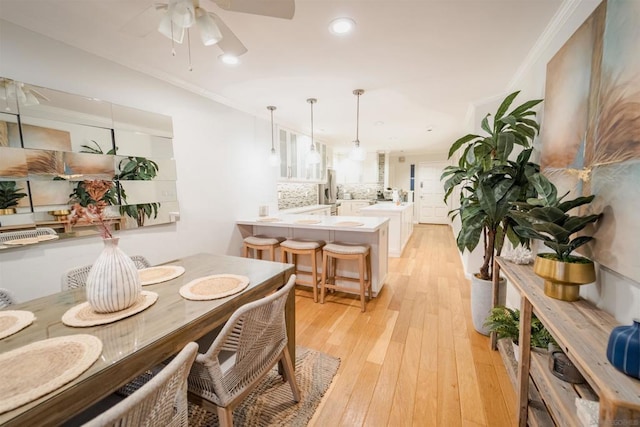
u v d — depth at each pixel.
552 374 1.13
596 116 1.10
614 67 0.98
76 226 1.96
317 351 1.99
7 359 0.81
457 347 2.03
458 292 3.10
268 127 3.97
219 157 3.15
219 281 1.46
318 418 1.42
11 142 1.67
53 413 0.68
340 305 2.80
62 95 1.87
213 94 2.96
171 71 2.40
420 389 1.61
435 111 3.60
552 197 1.20
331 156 7.14
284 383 1.67
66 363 0.79
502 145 1.74
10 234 1.68
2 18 1.62
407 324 2.38
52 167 1.84
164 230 2.58
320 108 3.49
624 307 0.96
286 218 3.52
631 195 0.88
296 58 2.12
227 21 1.64
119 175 2.21
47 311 1.14
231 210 3.35
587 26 1.19
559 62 1.47
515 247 1.88
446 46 1.93
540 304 1.10
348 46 1.94
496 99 3.01
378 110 3.58
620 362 0.70
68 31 1.79
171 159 2.60
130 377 0.85
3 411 0.62
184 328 1.03
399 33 1.77
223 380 1.06
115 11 1.58
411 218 6.45
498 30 1.73
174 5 1.14
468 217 1.99
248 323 1.05
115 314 1.09
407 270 3.91
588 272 1.06
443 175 2.26
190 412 1.47
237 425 1.38
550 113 1.59
